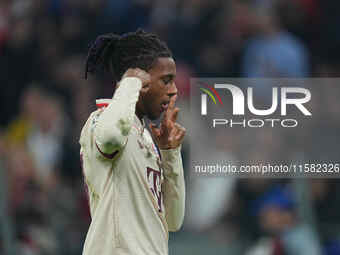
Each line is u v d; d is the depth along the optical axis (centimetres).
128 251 1235
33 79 3609
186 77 3288
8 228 2606
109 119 1209
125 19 3616
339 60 3609
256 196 2723
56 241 2677
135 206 1260
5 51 3700
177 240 2753
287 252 2550
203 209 2795
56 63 3612
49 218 2697
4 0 3888
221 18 3544
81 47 3650
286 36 3481
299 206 2606
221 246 2711
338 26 3678
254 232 2688
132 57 1303
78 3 3712
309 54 3584
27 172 2775
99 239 1246
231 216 2755
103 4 3684
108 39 1339
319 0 3709
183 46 3478
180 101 3048
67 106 3425
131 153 1266
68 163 3181
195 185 2838
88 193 1320
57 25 3719
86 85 3453
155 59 1296
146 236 1262
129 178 1259
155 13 3578
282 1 3644
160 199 1316
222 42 3497
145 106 1311
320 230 2600
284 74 3297
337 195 2644
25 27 3722
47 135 3272
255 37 3447
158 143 1361
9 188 2705
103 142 1209
